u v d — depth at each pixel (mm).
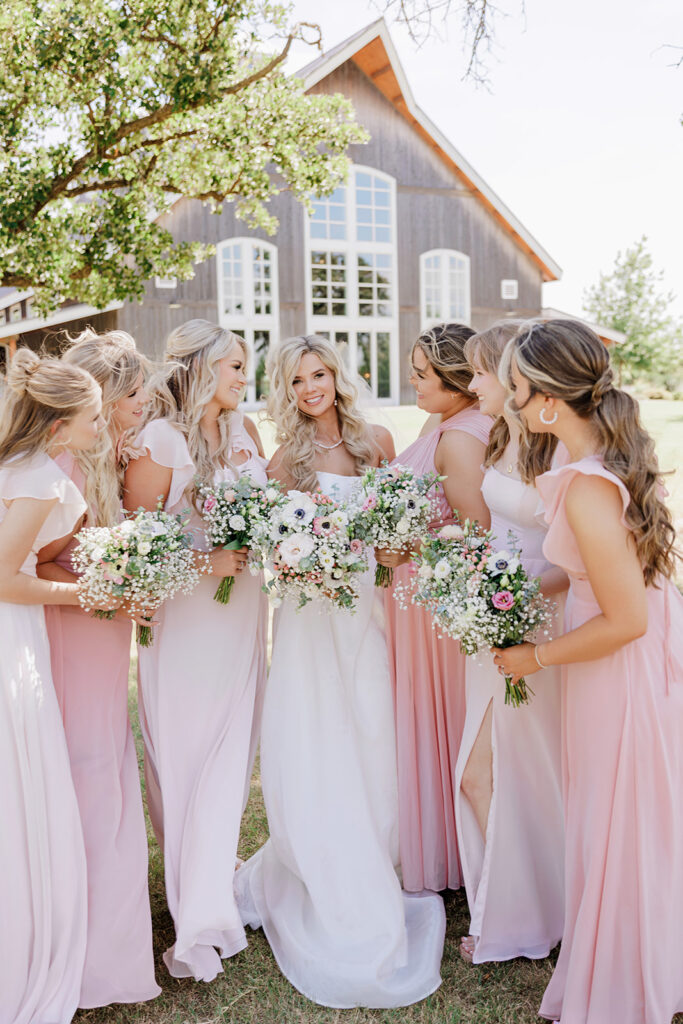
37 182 8023
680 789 2215
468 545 2473
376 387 25438
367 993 2482
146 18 7277
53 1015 2285
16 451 2314
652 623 2236
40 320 19328
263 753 2902
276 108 8992
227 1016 2451
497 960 2662
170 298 22359
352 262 24781
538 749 2672
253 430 3352
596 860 2221
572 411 2160
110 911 2453
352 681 2914
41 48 7234
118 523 2656
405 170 25375
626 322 36062
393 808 2965
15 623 2307
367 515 2658
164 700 2816
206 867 2613
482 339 2631
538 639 2609
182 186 9328
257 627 3018
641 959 2182
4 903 2244
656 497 2107
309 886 2717
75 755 2533
